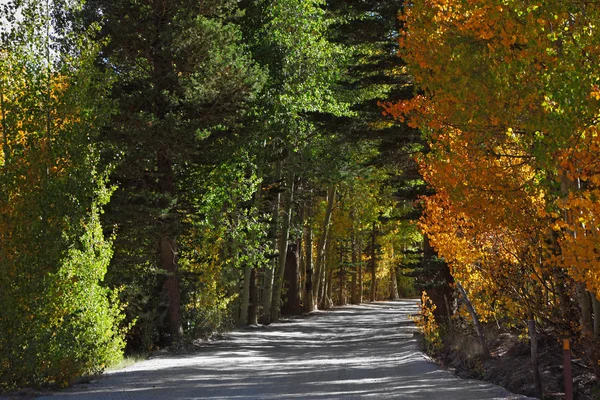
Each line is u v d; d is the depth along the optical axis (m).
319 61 36.03
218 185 27.48
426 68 12.60
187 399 12.25
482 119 11.38
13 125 15.13
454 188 12.84
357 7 23.88
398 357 20.48
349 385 14.12
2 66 15.61
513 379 14.19
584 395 12.55
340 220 60.72
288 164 41.56
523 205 13.09
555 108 10.16
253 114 29.27
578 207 10.27
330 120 26.66
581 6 9.90
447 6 12.42
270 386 14.18
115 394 13.21
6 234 14.65
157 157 25.45
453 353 19.69
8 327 14.01
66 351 14.51
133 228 24.83
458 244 15.78
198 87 23.33
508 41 10.79
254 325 38.75
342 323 40.62
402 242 66.44
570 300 14.22
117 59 24.61
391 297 88.31
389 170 31.58
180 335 25.66
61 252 15.26
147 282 25.38
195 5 25.08
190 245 30.39
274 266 42.25
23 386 13.98
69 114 15.93
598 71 9.32
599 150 10.18
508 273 15.17
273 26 35.38
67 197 15.34
